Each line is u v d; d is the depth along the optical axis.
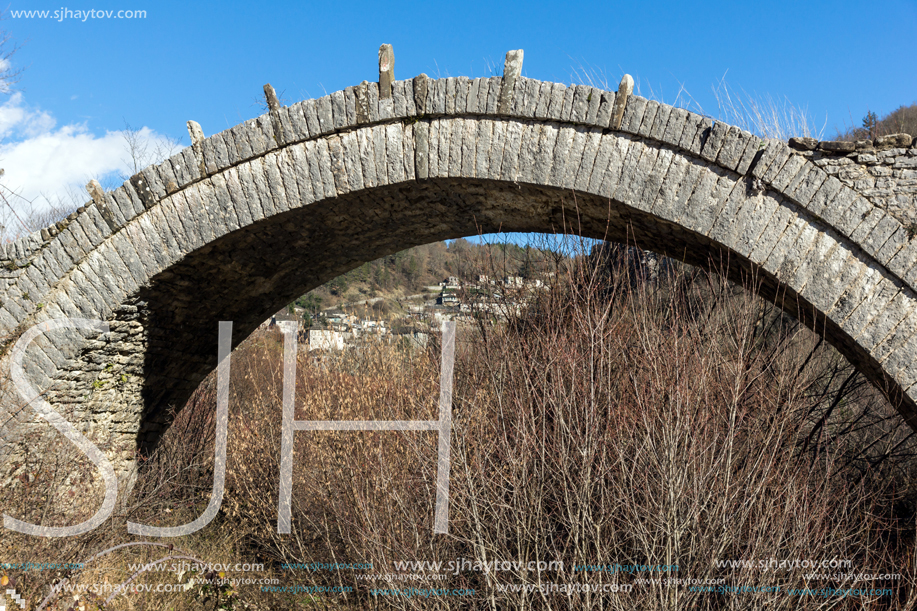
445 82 5.38
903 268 4.30
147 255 6.28
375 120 5.58
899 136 4.37
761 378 5.18
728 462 4.17
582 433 4.71
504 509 4.82
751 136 4.66
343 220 6.44
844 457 6.07
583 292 5.70
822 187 4.50
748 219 4.70
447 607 4.86
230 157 5.95
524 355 5.55
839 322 4.48
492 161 5.34
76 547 5.42
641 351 5.29
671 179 4.89
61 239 6.44
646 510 4.29
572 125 5.14
